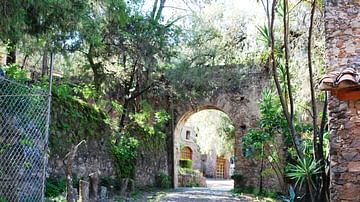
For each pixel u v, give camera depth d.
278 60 7.55
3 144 5.57
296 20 7.79
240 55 13.10
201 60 13.32
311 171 5.76
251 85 13.40
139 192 11.29
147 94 13.66
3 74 6.21
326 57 4.79
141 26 11.05
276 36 7.95
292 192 6.71
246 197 11.45
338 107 4.68
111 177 10.53
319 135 6.02
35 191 5.69
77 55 11.29
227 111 13.72
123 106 12.31
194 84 13.73
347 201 4.50
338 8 4.83
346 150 4.58
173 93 14.01
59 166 8.28
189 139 26.72
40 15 5.14
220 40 13.12
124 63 11.56
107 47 11.00
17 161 5.69
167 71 13.01
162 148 14.33
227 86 13.71
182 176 15.85
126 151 11.30
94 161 9.73
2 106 5.59
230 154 19.53
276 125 8.86
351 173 4.53
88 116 9.82
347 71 4.01
